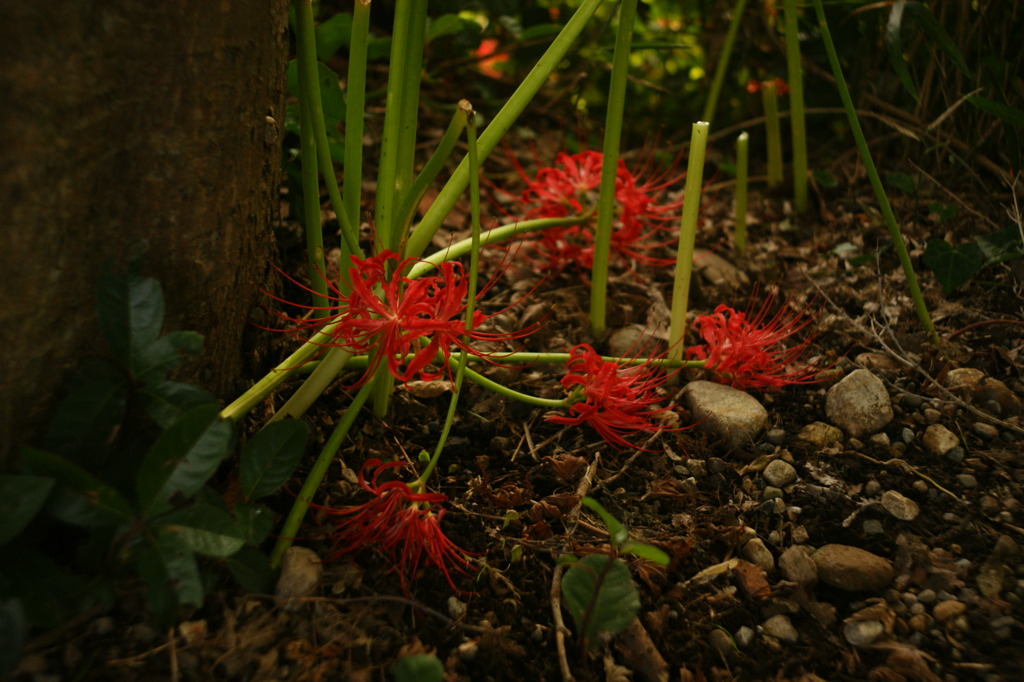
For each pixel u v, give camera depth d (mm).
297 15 461
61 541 427
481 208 891
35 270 382
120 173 408
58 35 358
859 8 825
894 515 535
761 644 466
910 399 618
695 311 739
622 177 732
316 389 503
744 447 594
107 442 404
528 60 1039
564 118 1062
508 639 455
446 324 464
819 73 939
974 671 439
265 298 551
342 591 457
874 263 785
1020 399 623
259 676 407
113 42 380
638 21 1057
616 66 603
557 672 443
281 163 664
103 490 376
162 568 375
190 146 428
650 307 743
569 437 604
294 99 730
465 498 542
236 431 462
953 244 791
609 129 622
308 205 558
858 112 846
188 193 436
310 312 619
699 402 612
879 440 593
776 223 880
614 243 752
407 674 400
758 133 1029
